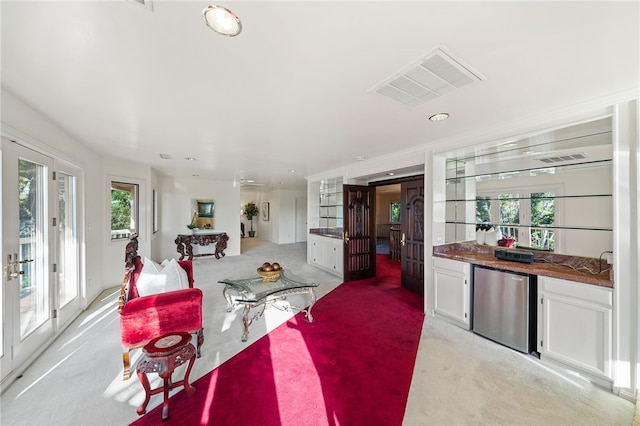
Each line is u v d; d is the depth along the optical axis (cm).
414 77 164
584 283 199
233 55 141
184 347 168
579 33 121
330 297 395
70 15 110
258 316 305
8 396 177
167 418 158
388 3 104
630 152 180
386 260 694
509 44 130
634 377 177
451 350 241
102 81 172
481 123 248
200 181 717
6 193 194
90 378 197
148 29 120
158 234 646
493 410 168
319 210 643
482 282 268
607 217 231
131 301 202
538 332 228
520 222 293
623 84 170
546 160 268
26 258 224
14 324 199
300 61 147
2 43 129
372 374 204
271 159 433
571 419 161
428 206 331
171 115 233
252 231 1258
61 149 277
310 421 158
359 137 297
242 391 184
